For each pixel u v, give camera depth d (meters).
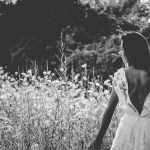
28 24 24.73
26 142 6.79
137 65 4.10
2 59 24.11
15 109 7.27
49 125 6.86
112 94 4.20
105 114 4.21
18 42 24.62
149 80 4.06
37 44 23.70
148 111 4.06
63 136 6.91
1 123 6.84
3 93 7.91
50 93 7.50
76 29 23.31
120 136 4.12
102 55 19.88
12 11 26.11
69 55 20.86
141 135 4.05
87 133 6.90
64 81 7.61
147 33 23.38
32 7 25.64
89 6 24.31
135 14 23.95
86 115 6.94
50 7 24.77
